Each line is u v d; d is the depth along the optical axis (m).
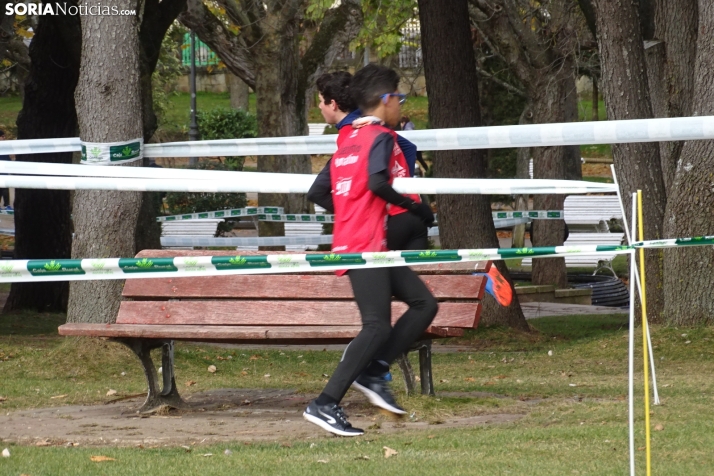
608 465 15.45
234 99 131.25
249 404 24.09
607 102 36.69
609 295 68.69
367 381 16.02
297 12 71.12
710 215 34.62
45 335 43.19
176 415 22.47
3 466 15.82
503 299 22.28
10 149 27.55
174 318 23.50
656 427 18.34
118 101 29.14
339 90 17.69
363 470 15.18
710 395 23.16
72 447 17.98
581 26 61.88
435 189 16.56
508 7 57.28
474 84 44.56
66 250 53.41
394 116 16.52
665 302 36.22
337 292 22.86
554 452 16.53
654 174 37.91
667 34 38.94
